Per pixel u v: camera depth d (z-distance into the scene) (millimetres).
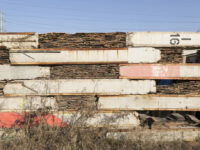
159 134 3232
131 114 3295
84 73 3309
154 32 3262
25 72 3268
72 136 2969
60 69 3311
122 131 3215
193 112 3557
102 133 3148
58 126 3246
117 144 2965
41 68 3293
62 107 3314
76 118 3281
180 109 3270
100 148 2744
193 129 3256
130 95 3281
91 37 3297
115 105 3289
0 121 3242
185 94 3279
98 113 3287
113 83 3273
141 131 3209
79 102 3318
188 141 3221
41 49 3240
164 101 3279
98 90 3281
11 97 3258
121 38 3289
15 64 3232
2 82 3252
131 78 3266
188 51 3414
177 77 3248
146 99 3275
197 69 3240
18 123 3262
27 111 3270
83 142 2826
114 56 3262
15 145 2674
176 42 3266
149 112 3619
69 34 3297
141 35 3254
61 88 3283
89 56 3270
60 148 2637
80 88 3283
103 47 3297
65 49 3252
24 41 3252
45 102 3281
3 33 3229
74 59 3268
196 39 3262
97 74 3303
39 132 2990
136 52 3264
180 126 3354
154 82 3270
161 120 3381
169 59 3297
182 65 3246
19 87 3252
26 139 2881
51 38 3293
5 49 3248
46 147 2695
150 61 3266
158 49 3279
